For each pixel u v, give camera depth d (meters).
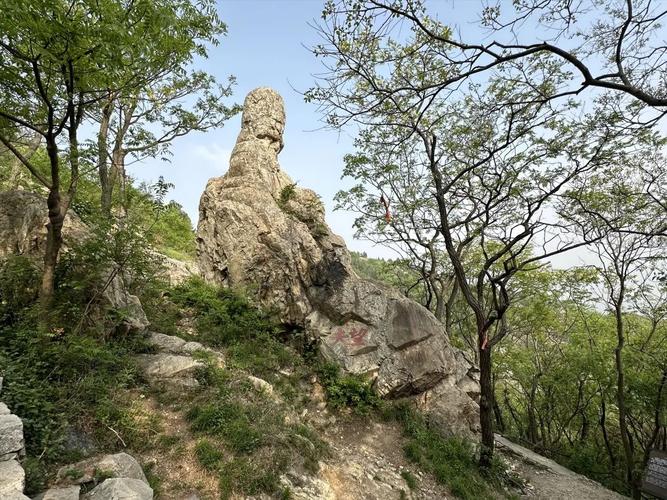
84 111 7.47
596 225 11.09
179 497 4.95
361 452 8.75
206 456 5.62
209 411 6.41
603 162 10.08
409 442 9.51
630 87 4.66
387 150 14.72
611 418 18.58
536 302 18.20
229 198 13.39
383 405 10.26
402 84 6.74
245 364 9.20
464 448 10.01
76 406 5.45
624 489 13.02
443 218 10.41
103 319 7.21
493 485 9.27
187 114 13.52
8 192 8.36
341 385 10.16
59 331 6.36
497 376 20.33
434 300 22.41
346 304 11.71
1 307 6.54
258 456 6.02
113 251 7.52
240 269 12.30
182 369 7.33
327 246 12.93
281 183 14.87
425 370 11.23
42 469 4.40
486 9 5.21
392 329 11.59
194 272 13.73
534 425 18.66
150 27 5.79
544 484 10.70
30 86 5.88
